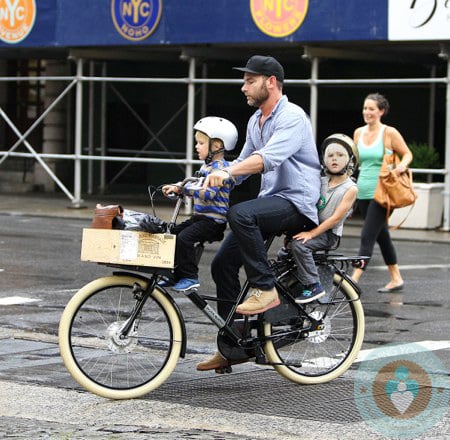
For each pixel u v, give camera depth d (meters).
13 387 18.88
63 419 16.89
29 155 56.59
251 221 18.31
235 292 19.09
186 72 67.44
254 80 18.56
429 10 45.78
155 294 18.42
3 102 69.69
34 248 39.59
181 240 18.38
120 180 69.88
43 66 69.06
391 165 30.72
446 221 48.28
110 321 18.84
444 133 62.31
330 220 19.03
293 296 19.25
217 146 18.80
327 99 65.06
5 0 56.22
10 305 27.66
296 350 20.28
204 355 21.97
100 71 67.75
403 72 62.09
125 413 17.27
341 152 19.16
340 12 47.50
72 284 31.30
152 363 19.23
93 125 65.69
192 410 17.47
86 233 17.97
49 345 22.78
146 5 52.28
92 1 53.84
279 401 18.25
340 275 19.86
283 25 48.91
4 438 15.68
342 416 17.25
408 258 39.59
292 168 18.67
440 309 28.36
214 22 50.56
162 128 65.69
